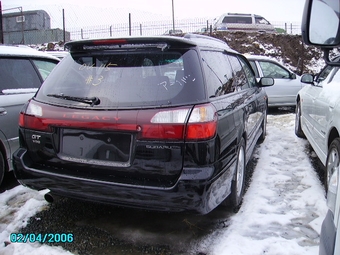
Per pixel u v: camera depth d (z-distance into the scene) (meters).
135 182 2.47
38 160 2.85
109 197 2.53
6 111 3.83
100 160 2.57
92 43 2.74
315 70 16.67
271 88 8.77
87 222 3.13
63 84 2.84
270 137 6.42
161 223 3.10
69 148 2.68
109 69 2.69
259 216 3.19
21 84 4.22
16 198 3.68
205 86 2.57
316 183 4.00
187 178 2.36
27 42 20.62
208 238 2.85
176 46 2.61
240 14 19.97
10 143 3.89
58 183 2.70
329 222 1.74
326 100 3.96
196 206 2.38
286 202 3.54
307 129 5.19
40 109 2.79
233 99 3.23
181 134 2.37
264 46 17.59
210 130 2.43
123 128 2.45
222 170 2.66
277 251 2.62
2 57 4.11
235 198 3.18
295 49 17.53
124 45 2.66
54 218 3.20
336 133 3.63
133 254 2.64
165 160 2.40
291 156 5.18
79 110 2.61
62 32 20.19
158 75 2.55
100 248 2.72
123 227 3.04
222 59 3.45
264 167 4.65
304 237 2.86
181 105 2.41
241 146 3.46
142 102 2.47
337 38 1.57
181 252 2.65
